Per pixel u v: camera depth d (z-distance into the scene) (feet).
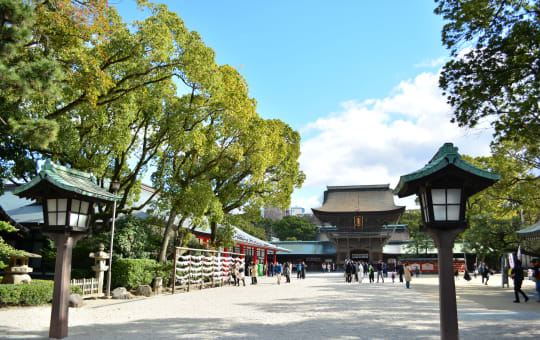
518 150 69.10
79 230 27.32
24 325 30.78
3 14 27.07
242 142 72.13
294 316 38.40
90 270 58.13
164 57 50.29
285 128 93.91
